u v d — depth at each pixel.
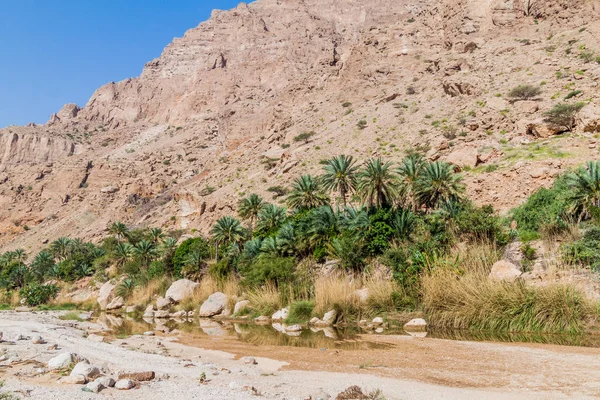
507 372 12.31
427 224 34.62
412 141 75.69
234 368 12.23
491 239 30.56
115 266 72.88
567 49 84.12
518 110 66.25
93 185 158.62
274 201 78.19
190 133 196.00
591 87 63.53
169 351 16.16
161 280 53.19
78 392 6.85
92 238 117.69
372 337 20.62
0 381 7.38
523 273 24.16
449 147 61.78
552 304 20.03
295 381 10.41
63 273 78.19
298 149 97.50
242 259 44.03
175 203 110.69
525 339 18.67
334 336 21.31
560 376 11.70
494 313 21.19
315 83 147.12
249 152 121.81
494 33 110.69
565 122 54.09
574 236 26.72
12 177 175.75
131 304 50.53
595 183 29.75
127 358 12.20
